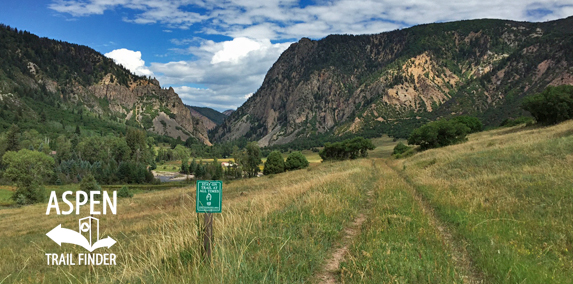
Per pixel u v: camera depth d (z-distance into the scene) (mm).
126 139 170750
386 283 5422
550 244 7809
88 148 150875
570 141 21594
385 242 7781
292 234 8117
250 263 6023
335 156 110188
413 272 5926
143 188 93375
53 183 95750
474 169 21781
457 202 13078
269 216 10297
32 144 156375
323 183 19047
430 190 17672
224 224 8773
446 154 37875
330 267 6543
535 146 23328
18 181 63969
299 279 5617
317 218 9820
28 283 8078
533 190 12719
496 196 13117
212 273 5281
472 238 8531
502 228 9281
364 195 16625
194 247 6270
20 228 27016
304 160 94688
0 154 127250
